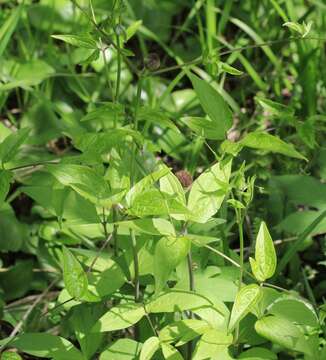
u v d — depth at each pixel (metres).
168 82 2.08
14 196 1.71
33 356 1.55
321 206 1.55
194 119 1.27
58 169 1.18
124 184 1.20
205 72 2.03
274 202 1.69
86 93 1.92
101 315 1.35
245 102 2.04
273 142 1.18
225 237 1.49
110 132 1.21
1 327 1.59
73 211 1.31
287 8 2.00
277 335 1.20
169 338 1.22
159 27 2.18
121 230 1.39
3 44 1.76
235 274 1.40
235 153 1.21
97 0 2.07
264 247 1.17
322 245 1.69
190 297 1.24
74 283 1.16
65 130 1.75
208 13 1.97
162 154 1.93
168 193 1.20
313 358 1.21
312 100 1.95
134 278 1.34
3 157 1.25
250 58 2.15
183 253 1.16
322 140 1.80
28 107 1.96
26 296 1.65
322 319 1.31
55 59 2.02
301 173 1.75
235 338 1.26
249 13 2.23
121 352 1.27
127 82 1.98
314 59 1.95
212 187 1.23
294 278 1.65
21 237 1.66
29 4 2.07
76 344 1.51
